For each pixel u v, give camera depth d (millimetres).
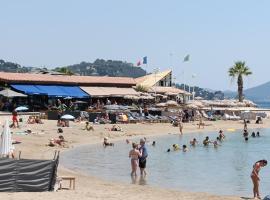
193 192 25875
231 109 98375
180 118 79938
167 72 111250
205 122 86250
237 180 30969
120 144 51531
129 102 89438
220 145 55375
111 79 89750
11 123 57438
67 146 46531
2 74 73938
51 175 22438
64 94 76562
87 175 31016
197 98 124375
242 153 47406
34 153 39219
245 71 120750
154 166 36969
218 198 23391
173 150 48594
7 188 21547
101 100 84875
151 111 79812
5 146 28859
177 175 32688
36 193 21484
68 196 21234
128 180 29969
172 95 102438
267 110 109312
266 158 43438
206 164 38719
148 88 99562
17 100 73062
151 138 59562
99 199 21109
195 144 54156
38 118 61156
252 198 24344
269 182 30375
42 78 77500
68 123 60000
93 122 67250
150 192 24234
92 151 45062
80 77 85188
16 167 21703
